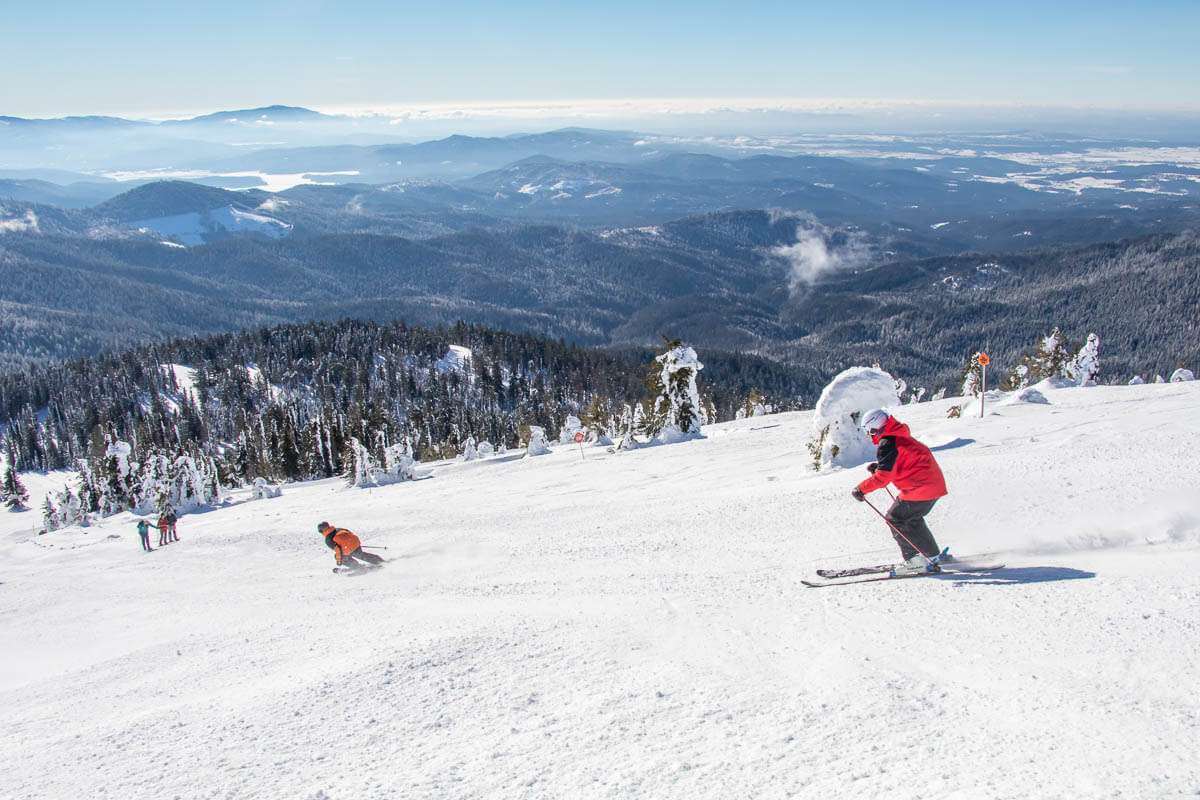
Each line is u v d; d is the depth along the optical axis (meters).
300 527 23.58
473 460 52.91
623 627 6.53
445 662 5.98
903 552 7.07
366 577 12.53
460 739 4.48
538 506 18.94
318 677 5.98
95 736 5.48
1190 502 7.19
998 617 5.35
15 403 176.50
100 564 24.58
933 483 6.66
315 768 4.29
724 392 160.25
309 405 168.62
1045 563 6.48
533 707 4.87
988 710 3.95
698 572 8.43
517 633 6.62
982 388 18.58
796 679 4.82
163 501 49.84
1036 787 3.07
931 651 4.93
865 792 3.24
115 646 10.80
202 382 182.75
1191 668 4.01
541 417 142.75
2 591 21.02
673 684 5.00
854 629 5.62
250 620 10.21
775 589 7.14
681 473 21.72
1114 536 6.82
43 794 4.43
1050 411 16.88
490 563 11.59
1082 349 37.53
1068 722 3.64
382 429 90.56
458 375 187.62
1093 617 5.01
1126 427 11.98
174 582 17.64
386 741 4.59
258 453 102.12
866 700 4.30
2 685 9.77
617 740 4.19
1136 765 3.14
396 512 22.81
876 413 6.91
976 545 7.28
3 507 109.62
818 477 14.49
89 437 140.00
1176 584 5.32
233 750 4.71
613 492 19.83
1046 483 8.89
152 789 4.24
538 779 3.81
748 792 3.40
